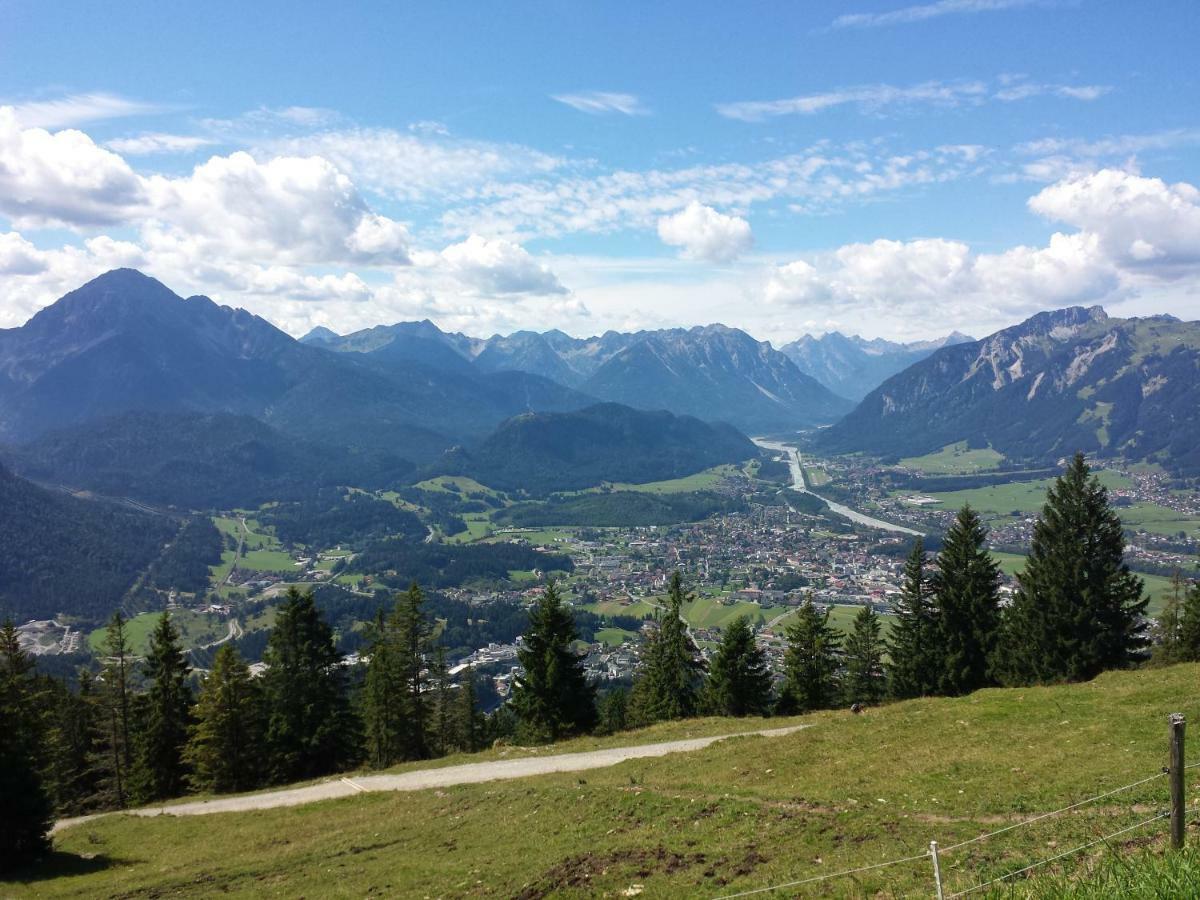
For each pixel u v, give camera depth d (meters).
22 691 57.38
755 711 69.88
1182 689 34.47
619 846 25.62
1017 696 40.28
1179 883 11.26
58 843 46.41
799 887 19.00
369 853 32.84
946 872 17.95
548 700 62.75
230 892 31.30
